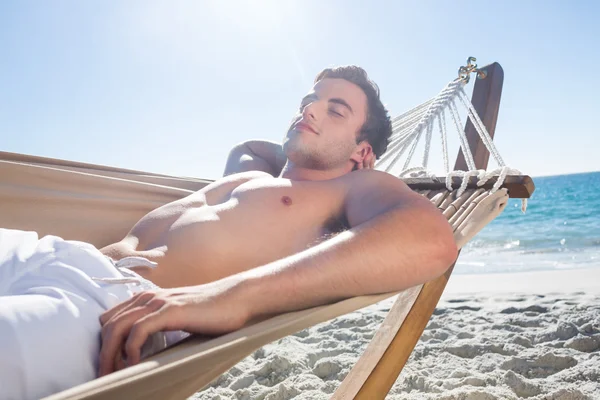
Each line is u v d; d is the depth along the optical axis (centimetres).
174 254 132
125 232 176
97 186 178
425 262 98
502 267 942
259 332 75
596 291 428
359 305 97
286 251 134
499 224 1819
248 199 142
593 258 982
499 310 361
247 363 266
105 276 94
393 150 208
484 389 206
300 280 89
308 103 167
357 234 98
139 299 81
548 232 1514
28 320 70
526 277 606
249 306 84
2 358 64
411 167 203
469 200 161
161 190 186
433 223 103
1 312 68
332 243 96
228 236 134
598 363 233
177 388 66
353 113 164
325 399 210
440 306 400
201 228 135
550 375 229
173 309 77
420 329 144
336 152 161
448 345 271
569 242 1281
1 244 96
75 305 79
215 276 130
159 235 141
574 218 1816
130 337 73
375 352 141
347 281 92
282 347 288
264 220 137
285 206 139
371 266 94
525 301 400
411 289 148
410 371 237
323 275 91
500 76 218
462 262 1073
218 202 154
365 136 167
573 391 201
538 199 2642
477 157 206
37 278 86
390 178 133
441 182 182
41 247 95
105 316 80
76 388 53
